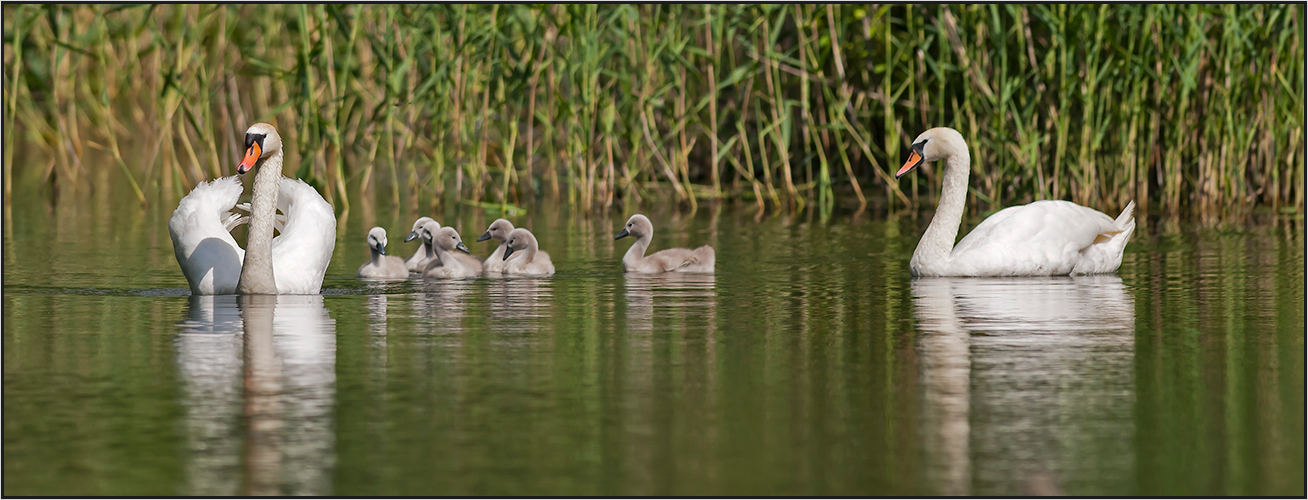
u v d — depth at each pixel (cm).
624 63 2570
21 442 904
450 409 988
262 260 1488
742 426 945
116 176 3144
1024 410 981
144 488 816
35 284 1609
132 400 1010
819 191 2686
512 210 2523
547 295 1546
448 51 2559
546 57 2694
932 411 980
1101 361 1141
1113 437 915
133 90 3875
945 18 2556
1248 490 813
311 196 1589
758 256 1905
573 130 2588
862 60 2719
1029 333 1273
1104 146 2620
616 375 1099
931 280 1652
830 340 1246
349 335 1270
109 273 1709
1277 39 2470
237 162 3027
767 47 2512
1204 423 947
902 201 2680
